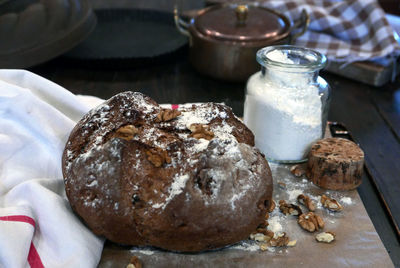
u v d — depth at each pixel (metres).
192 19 0.97
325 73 1.02
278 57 0.74
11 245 0.57
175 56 1.01
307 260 0.61
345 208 0.67
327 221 0.66
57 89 0.72
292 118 0.72
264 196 0.61
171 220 0.59
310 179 0.71
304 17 0.95
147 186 0.60
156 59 0.98
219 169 0.59
